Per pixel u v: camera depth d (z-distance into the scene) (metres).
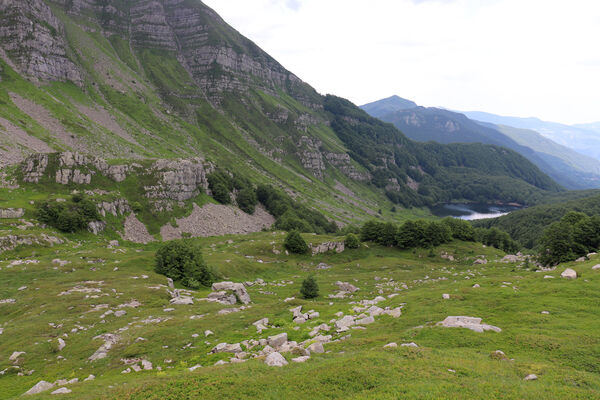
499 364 21.94
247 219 180.88
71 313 46.47
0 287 57.16
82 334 38.50
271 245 122.81
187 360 29.58
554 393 17.34
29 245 79.69
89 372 29.16
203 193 172.25
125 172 143.62
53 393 21.42
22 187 114.75
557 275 47.47
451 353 24.14
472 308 37.12
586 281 41.75
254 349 29.69
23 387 26.69
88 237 102.44
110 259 80.50
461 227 136.62
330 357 25.30
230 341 33.06
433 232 128.25
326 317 40.41
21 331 39.09
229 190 196.25
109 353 32.84
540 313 33.38
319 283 81.88
